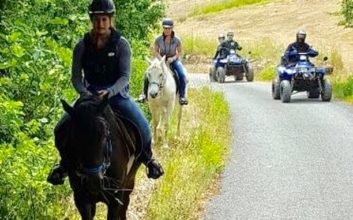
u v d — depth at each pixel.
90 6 7.19
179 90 14.26
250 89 26.52
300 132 16.19
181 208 9.48
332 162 13.20
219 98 19.95
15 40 7.78
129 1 16.61
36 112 8.91
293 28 44.22
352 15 23.27
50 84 8.73
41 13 10.49
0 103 7.37
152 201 9.48
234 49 31.05
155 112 13.64
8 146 7.53
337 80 25.55
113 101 7.52
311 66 22.16
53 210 8.16
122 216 7.93
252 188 11.39
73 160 6.93
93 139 6.75
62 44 10.78
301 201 10.70
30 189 7.78
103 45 7.26
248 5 52.19
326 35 40.66
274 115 18.81
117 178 7.19
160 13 17.20
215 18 50.25
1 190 7.62
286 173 12.38
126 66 7.29
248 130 16.47
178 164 11.20
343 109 19.95
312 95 22.73
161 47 14.27
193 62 40.03
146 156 7.74
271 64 34.62
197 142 13.39
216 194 11.03
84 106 6.89
